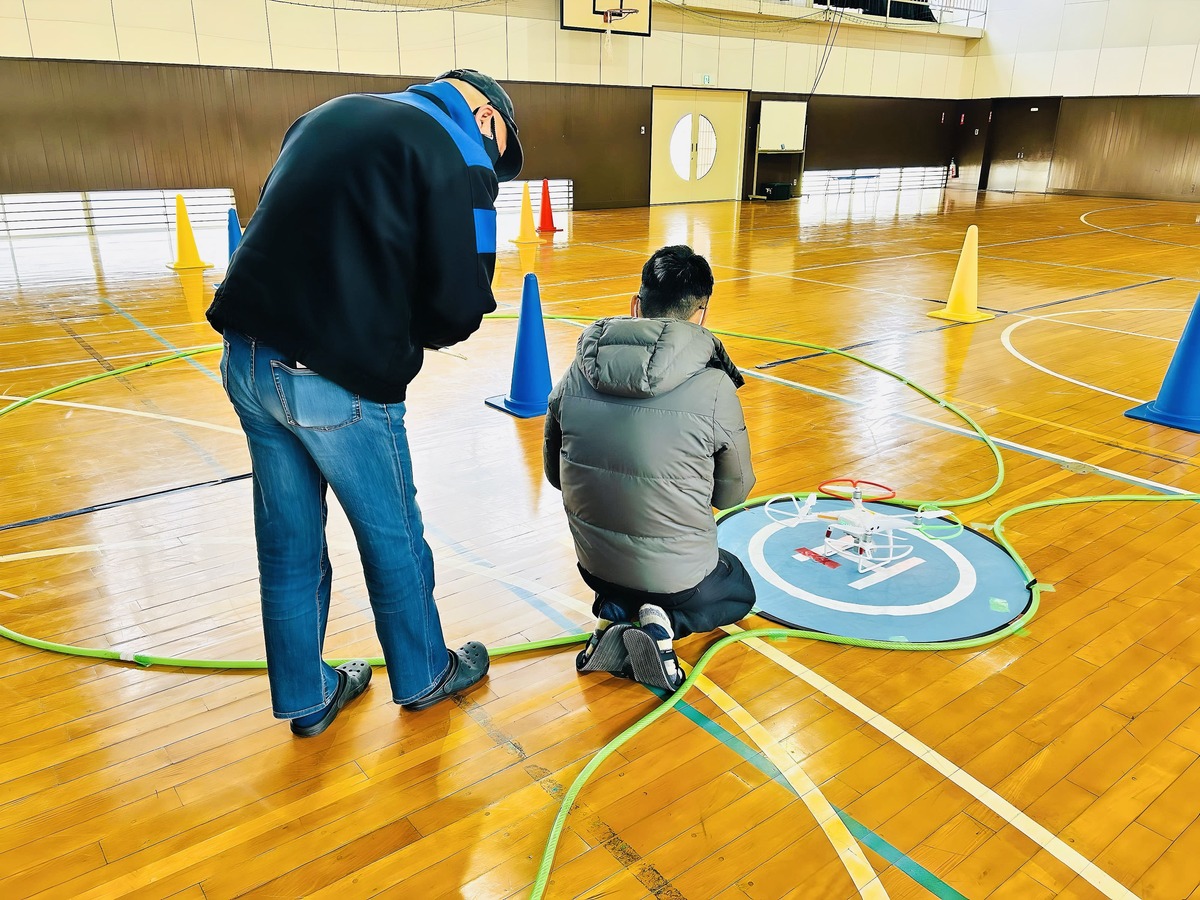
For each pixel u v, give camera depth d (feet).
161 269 25.45
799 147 52.42
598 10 41.68
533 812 5.20
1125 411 12.87
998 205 48.85
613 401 6.00
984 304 21.09
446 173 4.76
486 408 12.99
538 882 4.63
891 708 6.16
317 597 5.57
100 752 5.72
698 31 46.11
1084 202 50.72
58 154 31.07
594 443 6.03
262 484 5.23
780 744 5.78
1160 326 18.69
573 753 5.73
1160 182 51.72
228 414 12.59
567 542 8.76
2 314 19.35
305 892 4.63
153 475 10.35
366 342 4.81
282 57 34.83
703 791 5.36
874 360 15.83
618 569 6.24
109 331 17.75
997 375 14.88
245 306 4.71
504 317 19.30
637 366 5.80
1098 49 53.06
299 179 4.62
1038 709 6.16
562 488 6.42
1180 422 12.21
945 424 12.32
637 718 6.08
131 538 8.74
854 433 11.90
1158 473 10.53
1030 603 7.52
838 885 4.66
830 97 53.31
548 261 27.76
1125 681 6.48
